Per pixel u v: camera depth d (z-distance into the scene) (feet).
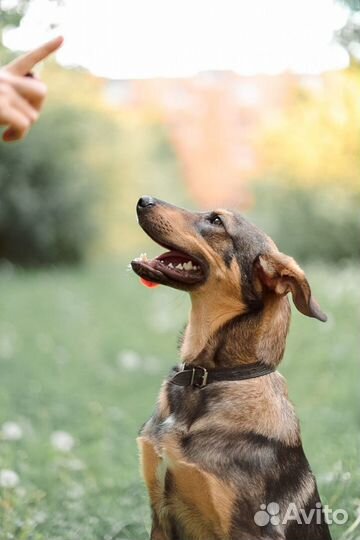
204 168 104.01
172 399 14.80
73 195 73.82
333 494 18.40
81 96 75.25
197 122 105.91
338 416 27.61
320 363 34.50
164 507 14.69
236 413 14.15
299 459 14.43
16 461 22.34
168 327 44.16
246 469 13.69
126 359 35.37
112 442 25.53
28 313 48.83
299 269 14.43
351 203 67.05
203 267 15.29
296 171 59.93
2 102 11.30
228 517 13.56
